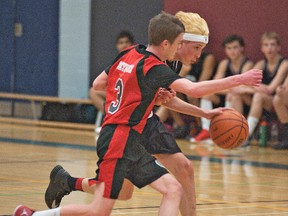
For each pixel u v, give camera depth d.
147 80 7.33
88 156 16.62
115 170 7.29
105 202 7.29
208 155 17.73
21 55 26.72
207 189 12.32
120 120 7.41
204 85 7.28
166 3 23.16
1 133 21.84
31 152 17.16
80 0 25.00
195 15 8.45
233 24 22.06
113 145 7.34
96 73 24.83
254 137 20.72
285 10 21.20
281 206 10.78
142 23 23.75
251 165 16.05
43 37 26.19
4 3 26.97
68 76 25.41
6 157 16.06
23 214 7.58
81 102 23.58
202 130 20.69
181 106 8.34
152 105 7.45
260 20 21.64
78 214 7.36
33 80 26.47
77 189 8.04
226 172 14.70
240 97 20.17
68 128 24.06
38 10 26.28
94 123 23.78
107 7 24.48
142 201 10.81
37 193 11.22
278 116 19.77
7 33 26.97
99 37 24.72
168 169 8.30
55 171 8.29
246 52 21.91
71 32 25.25
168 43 7.53
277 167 15.83
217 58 22.22
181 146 19.67
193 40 8.30
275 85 19.89
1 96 26.02
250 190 12.35
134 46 7.84
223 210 10.28
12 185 12.04
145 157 7.46
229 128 8.20
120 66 7.65
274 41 19.94
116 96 7.55
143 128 7.43
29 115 26.17
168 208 7.29
